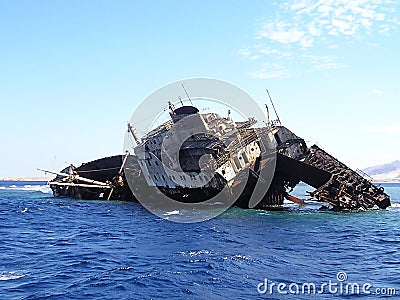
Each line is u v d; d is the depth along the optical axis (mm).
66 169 74500
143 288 19172
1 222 44594
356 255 26531
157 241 31641
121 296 18109
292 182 52531
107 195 71125
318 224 40875
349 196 50969
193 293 18438
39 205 64312
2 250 28141
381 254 26922
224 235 34031
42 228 40156
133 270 22375
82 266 23438
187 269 22422
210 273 21562
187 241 31375
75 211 55812
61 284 19828
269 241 31266
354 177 53281
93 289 19062
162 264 23656
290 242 30953
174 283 19891
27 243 31344
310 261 24547
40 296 18062
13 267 23172
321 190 49625
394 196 114062
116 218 47719
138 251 27734
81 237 34250
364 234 35281
